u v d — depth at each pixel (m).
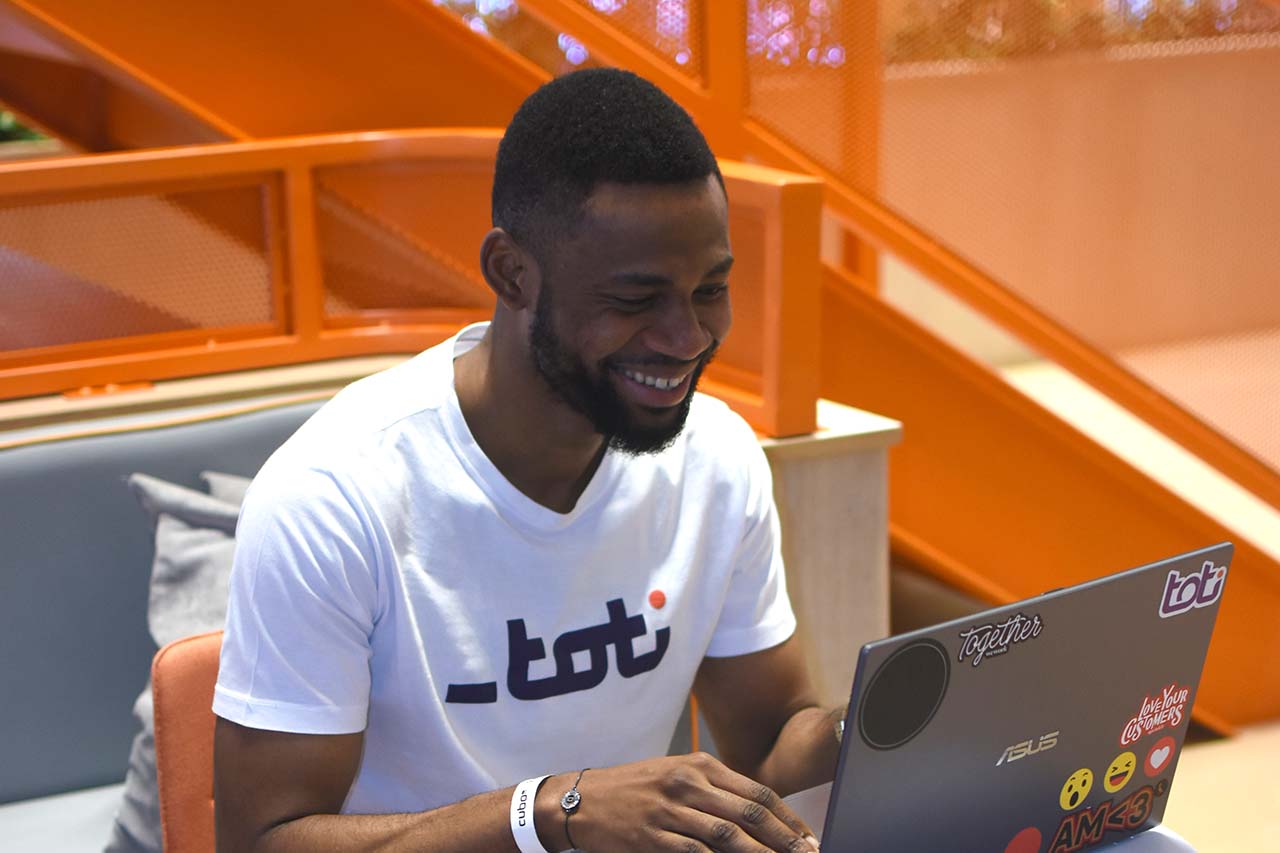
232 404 2.30
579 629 1.25
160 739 1.54
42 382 2.27
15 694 1.98
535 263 1.10
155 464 2.05
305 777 1.14
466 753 1.22
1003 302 2.72
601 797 1.02
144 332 2.36
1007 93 2.64
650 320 1.08
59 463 2.01
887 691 0.88
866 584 2.29
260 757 1.13
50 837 1.87
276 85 2.75
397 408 1.21
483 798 1.07
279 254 2.45
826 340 2.86
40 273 2.26
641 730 1.31
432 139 2.44
